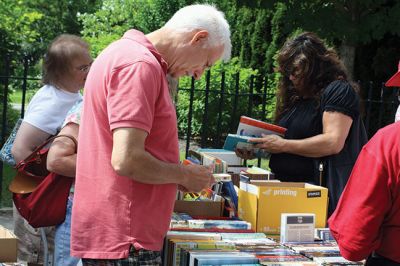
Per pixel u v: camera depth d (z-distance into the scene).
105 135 2.65
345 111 3.94
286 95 4.28
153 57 2.63
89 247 2.66
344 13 10.59
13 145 3.62
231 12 13.25
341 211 2.63
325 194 3.78
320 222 3.77
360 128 4.12
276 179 4.25
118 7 16.22
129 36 2.72
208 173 2.80
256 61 12.51
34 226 3.37
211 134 10.02
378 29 10.45
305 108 4.15
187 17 2.78
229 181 3.87
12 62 8.80
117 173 2.55
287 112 4.27
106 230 2.63
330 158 4.04
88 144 2.70
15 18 8.95
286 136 4.20
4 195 7.25
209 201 3.76
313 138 3.99
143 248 2.62
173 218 3.59
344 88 3.98
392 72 11.20
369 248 2.56
